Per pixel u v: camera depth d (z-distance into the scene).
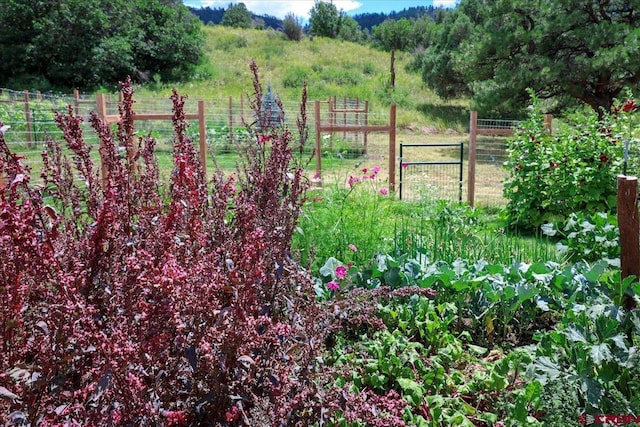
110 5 34.06
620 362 2.59
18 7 32.22
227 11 69.25
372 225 5.06
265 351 2.01
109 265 1.93
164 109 17.84
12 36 32.94
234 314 1.72
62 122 2.21
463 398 2.85
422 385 2.75
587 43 16.09
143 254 1.73
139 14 35.53
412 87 34.19
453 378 2.93
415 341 3.36
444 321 3.31
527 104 17.84
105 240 1.95
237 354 1.73
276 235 2.44
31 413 1.50
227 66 37.34
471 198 9.33
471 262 4.50
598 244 5.14
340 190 6.39
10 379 1.51
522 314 3.58
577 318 3.04
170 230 1.99
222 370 1.73
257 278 1.86
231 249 2.22
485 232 5.87
